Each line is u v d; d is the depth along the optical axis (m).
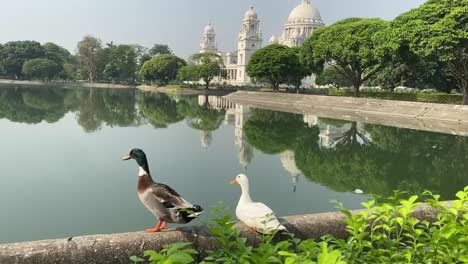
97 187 10.44
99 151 15.59
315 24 102.38
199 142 19.05
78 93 63.16
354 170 14.03
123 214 8.41
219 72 78.44
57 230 7.47
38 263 3.06
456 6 27.48
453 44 26.70
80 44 101.81
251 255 2.43
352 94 48.53
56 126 22.94
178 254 1.99
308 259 2.12
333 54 40.06
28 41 101.88
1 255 3.00
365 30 37.66
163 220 3.50
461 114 28.23
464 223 2.83
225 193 10.06
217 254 2.65
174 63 88.88
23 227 7.59
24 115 28.19
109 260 3.23
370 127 26.25
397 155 16.98
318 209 9.27
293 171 13.38
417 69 40.88
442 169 14.30
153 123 26.70
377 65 40.88
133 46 106.75
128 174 11.90
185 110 38.69
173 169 12.78
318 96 45.53
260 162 14.73
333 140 21.06
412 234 3.03
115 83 105.31
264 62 57.09
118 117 29.52
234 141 19.84
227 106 45.97
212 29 129.00
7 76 103.00
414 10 30.61
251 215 3.57
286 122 29.55
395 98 41.94
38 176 11.45
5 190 10.02
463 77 30.53
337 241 2.69
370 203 2.94
